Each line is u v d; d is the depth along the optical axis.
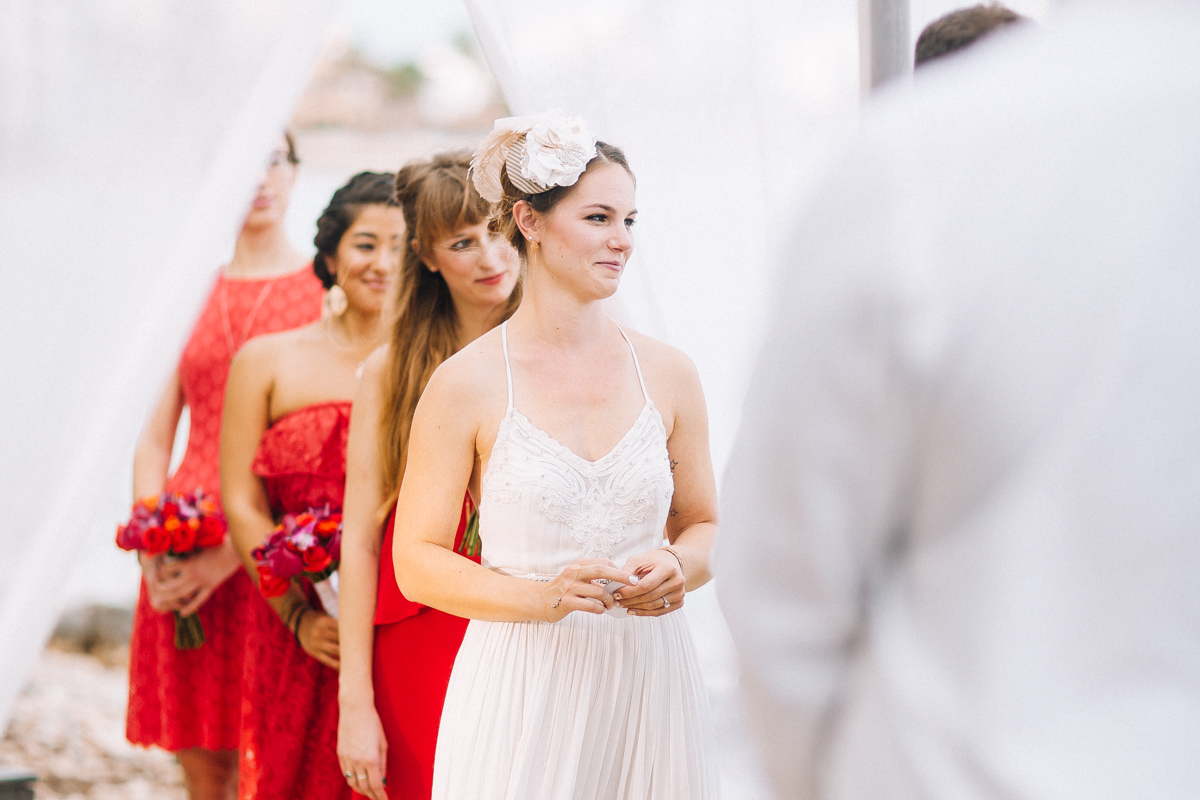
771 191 2.46
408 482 2.04
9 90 1.86
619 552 1.98
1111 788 0.82
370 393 2.49
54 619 1.88
